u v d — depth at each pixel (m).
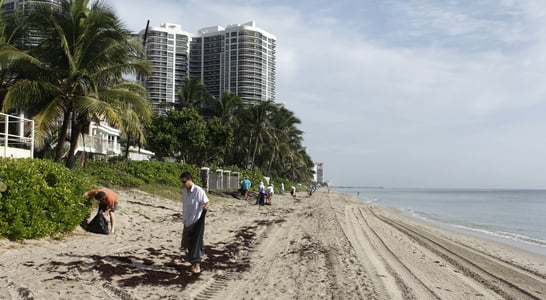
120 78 20.50
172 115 42.62
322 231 15.95
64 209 10.17
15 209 8.88
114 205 11.77
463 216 35.28
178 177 27.77
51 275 6.92
